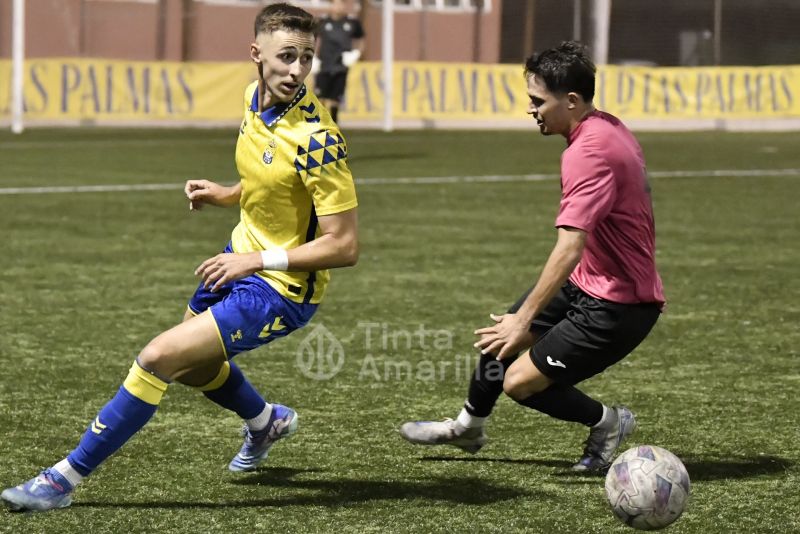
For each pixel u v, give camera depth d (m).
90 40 70.38
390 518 10.60
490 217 31.91
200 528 10.28
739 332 18.73
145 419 10.55
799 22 80.06
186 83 67.19
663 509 9.75
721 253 26.47
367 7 74.75
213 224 30.16
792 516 10.68
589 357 11.40
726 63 80.12
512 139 62.28
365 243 27.33
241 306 10.62
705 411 14.33
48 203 33.69
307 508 10.84
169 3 72.12
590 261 11.36
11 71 64.69
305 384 15.48
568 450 12.75
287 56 10.27
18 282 22.25
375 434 13.33
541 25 78.69
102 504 10.87
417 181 40.97
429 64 71.56
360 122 71.25
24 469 11.88
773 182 41.66
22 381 15.37
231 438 13.05
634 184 11.06
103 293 21.30
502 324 10.88
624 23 79.81
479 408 12.09
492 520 10.56
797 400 14.81
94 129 64.94
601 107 72.00
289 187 10.56
